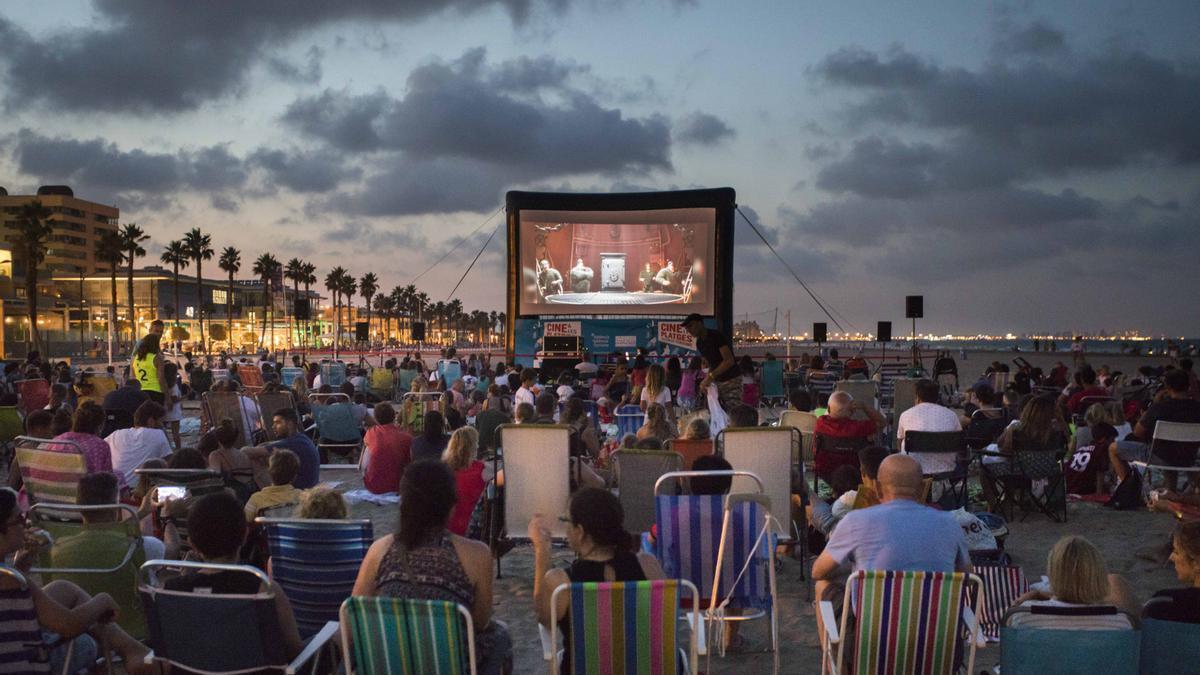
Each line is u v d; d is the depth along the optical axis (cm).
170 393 1354
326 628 351
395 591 328
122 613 442
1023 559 690
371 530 407
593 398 1720
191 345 8994
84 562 436
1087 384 1319
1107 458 942
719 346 1139
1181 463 850
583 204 2122
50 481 639
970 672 344
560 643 443
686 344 2097
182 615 318
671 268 2112
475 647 333
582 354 2095
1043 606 327
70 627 352
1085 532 779
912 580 337
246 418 1135
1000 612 500
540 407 859
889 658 344
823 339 2706
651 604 307
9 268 7219
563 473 632
